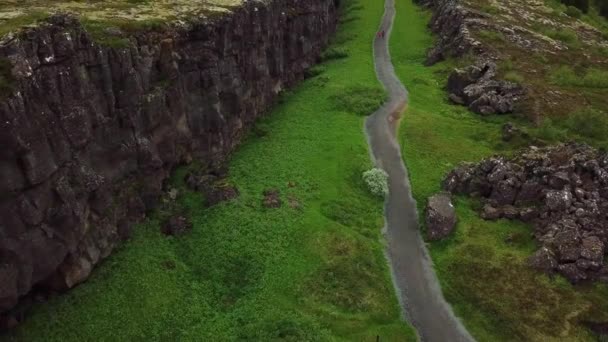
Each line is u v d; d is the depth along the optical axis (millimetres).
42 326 33594
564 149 53125
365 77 85625
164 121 45875
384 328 39438
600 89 81188
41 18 33594
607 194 46969
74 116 34375
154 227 44406
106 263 39156
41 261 32188
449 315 41156
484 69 81688
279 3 73000
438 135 67375
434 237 48500
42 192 31672
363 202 53594
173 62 46469
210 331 37656
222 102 56906
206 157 53875
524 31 101500
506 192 50781
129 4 51375
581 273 42000
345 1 136250
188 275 41656
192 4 55906
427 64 94812
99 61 37094
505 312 40406
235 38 57594
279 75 75875
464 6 109312
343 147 62188
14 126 28719
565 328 38906
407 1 136375
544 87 78188
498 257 45312
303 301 40812
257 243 45625
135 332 35875
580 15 127188
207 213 47938
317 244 46125
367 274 44000
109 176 39500
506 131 66000
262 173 56219
